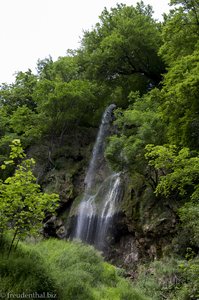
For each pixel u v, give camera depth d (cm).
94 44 3228
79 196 2391
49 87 2658
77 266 1113
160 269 1373
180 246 1439
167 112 1402
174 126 1443
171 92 1347
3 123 3106
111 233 1938
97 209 2127
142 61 2858
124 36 2770
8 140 2759
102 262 1278
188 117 1374
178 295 1177
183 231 1459
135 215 1772
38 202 885
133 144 1675
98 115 3041
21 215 866
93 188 2359
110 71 2972
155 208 1695
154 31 2812
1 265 807
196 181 1504
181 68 1428
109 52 2788
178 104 1352
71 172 2541
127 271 1639
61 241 1404
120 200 1989
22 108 2753
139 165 1775
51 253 1210
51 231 2288
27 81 3509
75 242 1381
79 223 2192
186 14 1591
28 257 924
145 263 1606
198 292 1059
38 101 2714
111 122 2759
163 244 1574
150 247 1641
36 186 875
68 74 3105
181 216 1215
